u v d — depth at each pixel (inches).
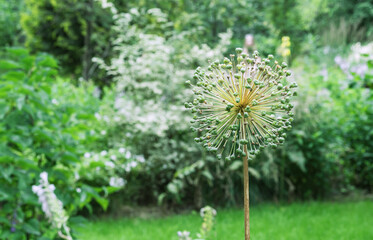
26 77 104.3
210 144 50.0
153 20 288.0
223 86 51.7
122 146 212.2
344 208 205.2
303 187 236.2
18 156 96.0
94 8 347.9
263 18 397.4
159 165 216.4
